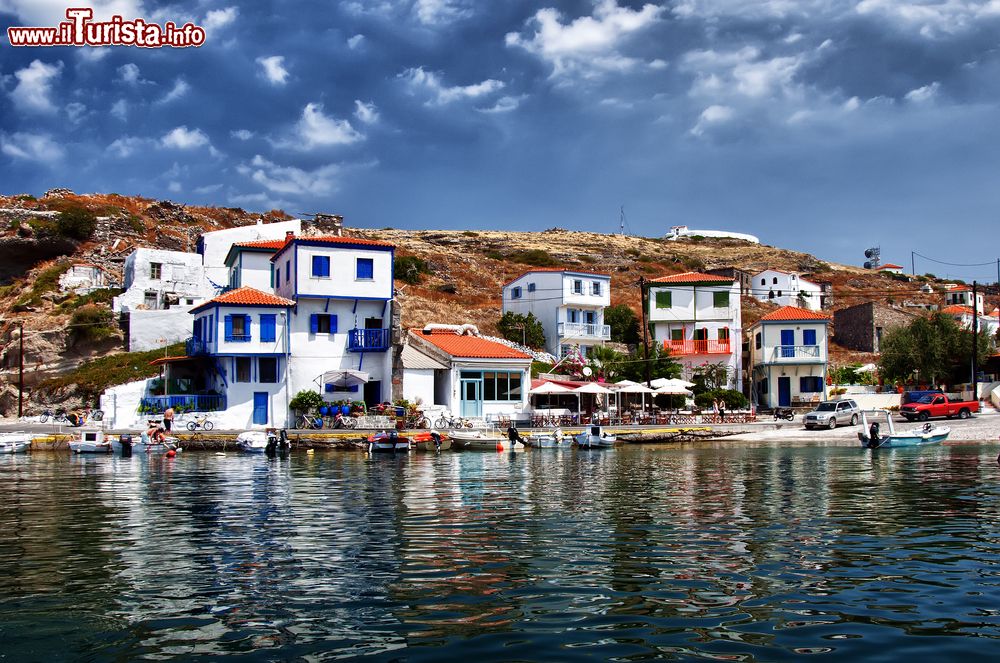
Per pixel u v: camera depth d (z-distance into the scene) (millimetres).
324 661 9836
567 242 160875
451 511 21484
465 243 148125
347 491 26031
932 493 24688
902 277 150375
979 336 69188
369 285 55781
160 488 27062
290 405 53125
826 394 67625
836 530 18297
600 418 56562
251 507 22328
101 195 105750
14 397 61906
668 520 19859
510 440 46000
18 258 87250
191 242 96562
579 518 20219
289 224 80188
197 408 51656
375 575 14086
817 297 112438
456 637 10695
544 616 11617
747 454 41781
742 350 75625
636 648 10219
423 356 56031
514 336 75438
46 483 28750
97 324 64750
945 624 11148
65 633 10977
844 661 9695
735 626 11109
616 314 87188
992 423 53812
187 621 11469
